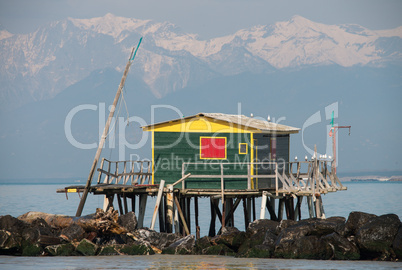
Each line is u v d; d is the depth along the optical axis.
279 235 108.00
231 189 128.25
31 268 94.81
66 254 106.94
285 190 127.00
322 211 128.62
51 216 115.38
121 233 111.81
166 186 125.75
